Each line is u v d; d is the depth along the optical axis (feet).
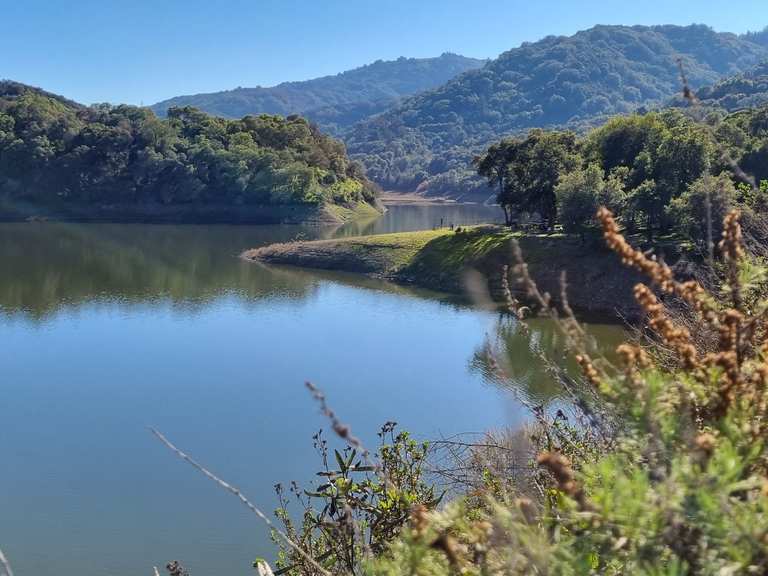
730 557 5.15
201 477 63.82
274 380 94.89
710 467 5.35
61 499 59.47
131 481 63.36
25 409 83.05
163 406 84.69
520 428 9.80
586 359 7.29
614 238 7.83
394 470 14.03
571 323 7.83
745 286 7.75
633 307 120.06
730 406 6.40
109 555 51.08
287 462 67.00
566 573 5.57
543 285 136.67
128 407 84.12
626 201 134.51
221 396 88.43
